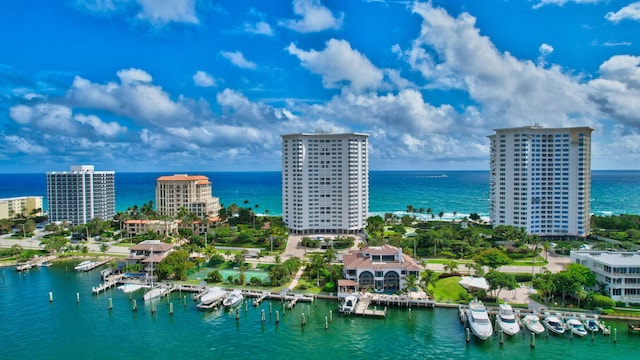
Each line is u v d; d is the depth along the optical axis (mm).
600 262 131750
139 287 149875
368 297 133000
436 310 127125
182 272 156375
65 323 119812
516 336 109938
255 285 148250
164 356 100688
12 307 132000
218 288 141000
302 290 143000
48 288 150875
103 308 131375
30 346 105688
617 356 99188
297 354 101500
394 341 108000
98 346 105812
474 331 109312
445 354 101188
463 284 132500
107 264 184250
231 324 118875
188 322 120438
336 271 153875
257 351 103062
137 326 117688
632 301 126000
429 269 155500
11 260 191375
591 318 115250
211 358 99688
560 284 124562
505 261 152875
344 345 106000
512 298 131500
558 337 108875
